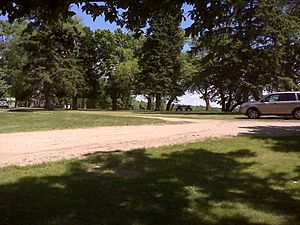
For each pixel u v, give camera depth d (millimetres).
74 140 16234
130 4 6445
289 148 13727
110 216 7223
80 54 67312
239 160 12133
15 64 66875
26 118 27828
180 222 7012
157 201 8148
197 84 46000
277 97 28359
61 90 58656
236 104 52594
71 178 9867
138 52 64938
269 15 38969
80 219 7066
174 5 6383
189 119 27188
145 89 59500
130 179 9867
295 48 42969
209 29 6930
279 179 10172
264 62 40906
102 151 13273
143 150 13211
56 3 5906
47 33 6965
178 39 60031
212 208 7797
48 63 55344
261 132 17516
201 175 10367
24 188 8945
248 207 7914
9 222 6887
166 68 59312
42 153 13289
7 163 11703
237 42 39406
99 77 71062
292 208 7930
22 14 5918
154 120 25078
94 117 27984
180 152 13023
